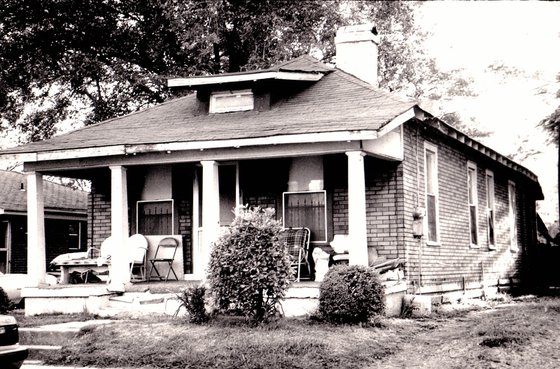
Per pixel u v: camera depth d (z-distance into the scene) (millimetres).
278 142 12844
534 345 10039
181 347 10156
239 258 11109
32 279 14875
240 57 29031
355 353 9688
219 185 15852
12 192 24453
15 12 26781
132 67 28375
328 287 11586
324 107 14414
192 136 13805
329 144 12836
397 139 14312
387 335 11086
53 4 26453
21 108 29391
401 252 14258
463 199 18922
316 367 9125
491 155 20359
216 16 26062
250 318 11195
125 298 13828
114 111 28031
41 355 10703
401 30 31156
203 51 26312
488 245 21000
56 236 25766
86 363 10133
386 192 14484
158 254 16109
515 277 24172
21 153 14828
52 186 27781
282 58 27281
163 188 16484
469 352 9758
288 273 11344
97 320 12789
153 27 28156
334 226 14773
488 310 15641
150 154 14234
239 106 15469
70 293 13992
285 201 15219
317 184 14992
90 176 17203
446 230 17312
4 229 23469
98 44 28250
